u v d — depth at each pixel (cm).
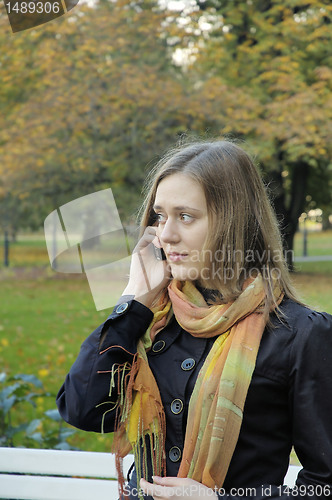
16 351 712
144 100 966
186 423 142
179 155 148
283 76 934
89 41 903
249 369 134
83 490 215
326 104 906
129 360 150
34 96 1012
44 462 216
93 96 970
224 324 140
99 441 392
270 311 141
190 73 1048
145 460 146
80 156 1050
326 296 976
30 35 855
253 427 135
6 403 309
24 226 1280
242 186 145
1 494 217
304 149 956
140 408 146
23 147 1009
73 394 150
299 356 133
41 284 1284
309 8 997
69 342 757
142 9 993
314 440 129
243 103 958
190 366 143
